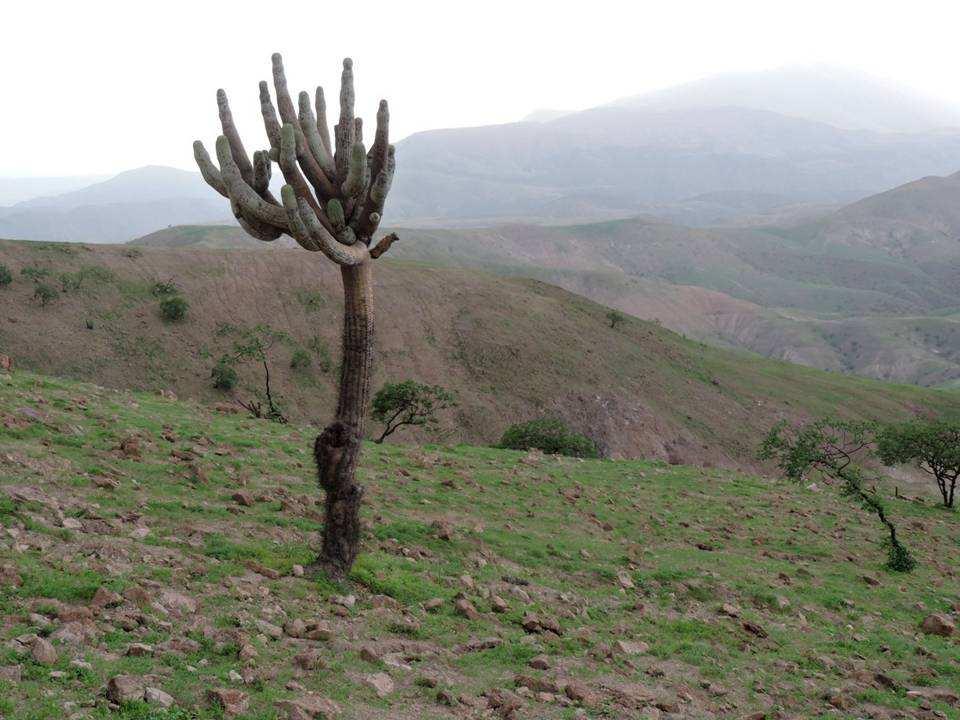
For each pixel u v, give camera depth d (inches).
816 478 1771.7
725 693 464.1
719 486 1320.1
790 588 788.0
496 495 940.0
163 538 499.5
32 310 3587.6
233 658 350.6
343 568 512.4
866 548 1047.0
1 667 278.5
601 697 405.7
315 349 4126.5
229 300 4234.7
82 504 522.3
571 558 742.5
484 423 3993.6
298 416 3614.7
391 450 1091.3
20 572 377.4
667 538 923.4
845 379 6107.3
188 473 682.8
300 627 405.4
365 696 343.3
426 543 681.6
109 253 4252.0
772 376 5615.2
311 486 770.8
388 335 4466.0
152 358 3612.2
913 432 1712.6
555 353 4687.5
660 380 4827.8
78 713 258.5
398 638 440.1
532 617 526.0
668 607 670.5
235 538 540.1
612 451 4072.3
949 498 1686.8
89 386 1058.7
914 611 792.9
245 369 3747.5
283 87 481.4
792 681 516.1
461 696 364.8
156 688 292.4
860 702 496.7
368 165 492.1
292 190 439.8
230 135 482.0
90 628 333.1
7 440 634.8
